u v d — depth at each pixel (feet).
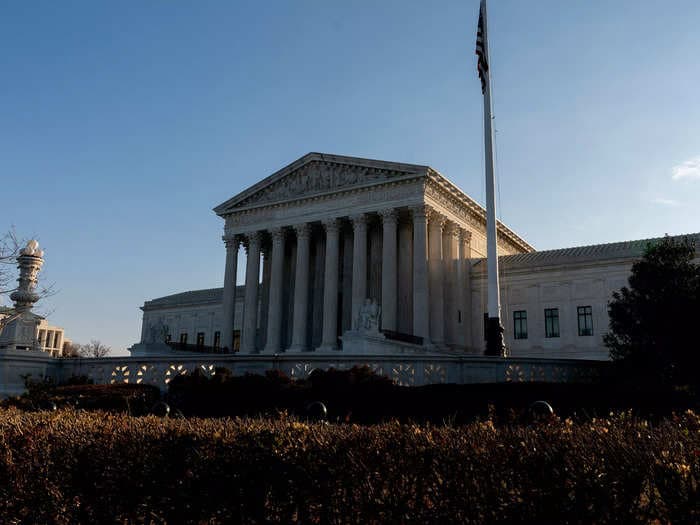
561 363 108.58
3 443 33.58
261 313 264.93
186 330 332.39
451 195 228.63
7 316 117.19
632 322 114.42
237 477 27.48
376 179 222.07
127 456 30.81
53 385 106.93
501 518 21.42
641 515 19.63
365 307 170.40
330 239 229.66
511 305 233.76
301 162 242.78
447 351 209.46
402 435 26.00
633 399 76.84
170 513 28.99
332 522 24.85
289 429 29.53
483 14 124.98
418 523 23.08
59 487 32.12
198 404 86.33
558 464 21.42
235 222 260.21
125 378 112.47
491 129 118.62
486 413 70.33
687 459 20.45
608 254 218.79
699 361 103.55
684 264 116.47
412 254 231.91
